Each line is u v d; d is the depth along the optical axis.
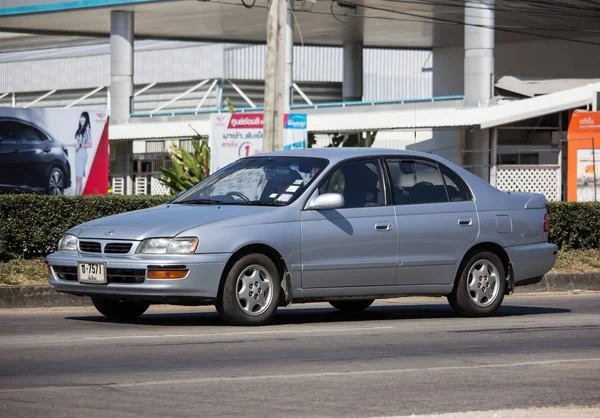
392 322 26.09
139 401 15.23
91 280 23.48
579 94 76.62
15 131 52.31
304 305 31.72
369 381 17.19
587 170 63.84
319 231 24.55
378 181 25.91
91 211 36.38
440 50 128.12
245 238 23.48
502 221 27.53
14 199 35.19
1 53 154.00
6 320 25.98
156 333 22.86
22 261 35.06
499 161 83.00
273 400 15.45
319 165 25.44
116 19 101.81
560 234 43.59
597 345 22.06
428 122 81.06
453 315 28.31
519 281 27.98
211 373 17.69
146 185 100.38
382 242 25.39
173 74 133.38
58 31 118.62
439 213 26.44
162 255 22.86
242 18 107.69
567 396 16.08
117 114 101.50
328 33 119.56
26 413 14.32
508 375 17.97
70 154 54.12
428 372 18.17
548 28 104.25
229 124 53.66
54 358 19.14
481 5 86.06
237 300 23.72
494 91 90.88
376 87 137.88
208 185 26.22
